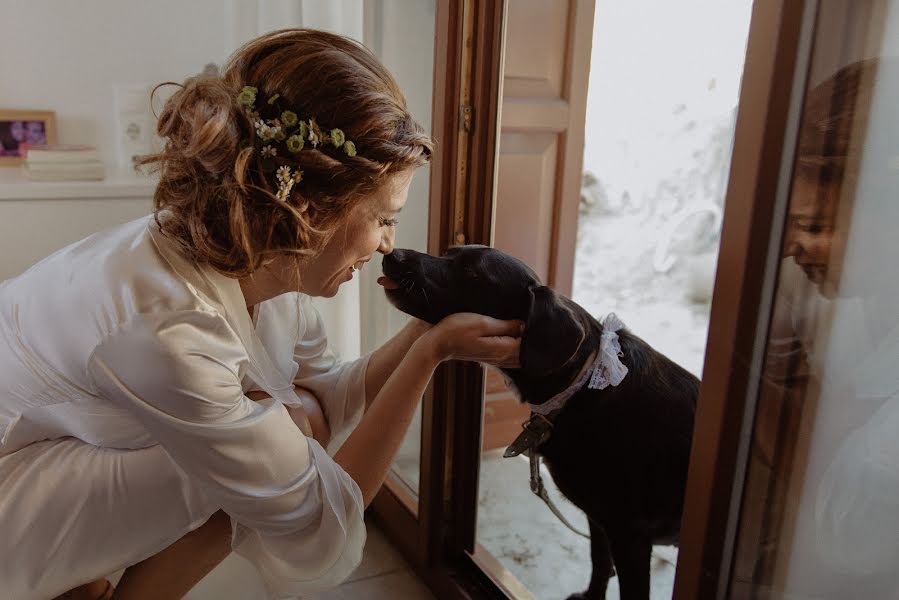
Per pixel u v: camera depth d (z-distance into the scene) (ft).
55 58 7.70
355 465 3.75
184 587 4.11
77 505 3.60
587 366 4.03
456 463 5.28
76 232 6.92
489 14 4.47
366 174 3.10
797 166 2.52
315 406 4.71
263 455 3.32
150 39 7.96
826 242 2.58
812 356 2.71
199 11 8.05
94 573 3.72
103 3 7.71
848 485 2.66
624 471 4.11
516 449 4.24
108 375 3.16
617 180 10.96
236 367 3.35
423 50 5.26
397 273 4.07
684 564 3.05
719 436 2.79
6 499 3.51
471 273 4.08
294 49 3.11
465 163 4.76
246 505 3.37
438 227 4.84
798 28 2.39
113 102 8.00
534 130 6.96
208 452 3.24
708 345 2.81
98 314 3.15
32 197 6.68
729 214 2.65
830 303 2.63
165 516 3.72
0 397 3.55
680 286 11.39
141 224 3.52
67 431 3.69
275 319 4.25
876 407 2.54
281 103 3.03
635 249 11.30
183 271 3.27
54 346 3.31
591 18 6.88
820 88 2.46
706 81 10.38
